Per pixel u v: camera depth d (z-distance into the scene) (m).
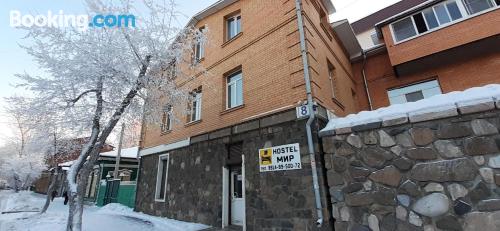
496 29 8.03
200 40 7.79
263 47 7.48
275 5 7.48
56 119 6.25
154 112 6.92
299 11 6.71
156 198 10.46
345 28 10.22
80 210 5.29
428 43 9.27
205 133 8.61
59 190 24.91
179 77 7.70
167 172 10.23
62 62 5.90
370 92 11.54
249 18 8.38
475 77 9.06
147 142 12.52
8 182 29.98
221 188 7.46
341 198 4.77
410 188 4.07
